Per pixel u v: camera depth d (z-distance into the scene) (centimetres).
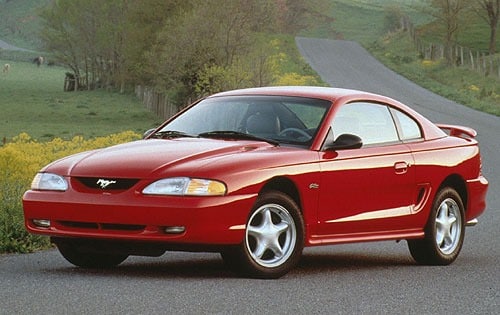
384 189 1208
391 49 13825
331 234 1151
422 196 1266
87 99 10825
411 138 1280
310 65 11275
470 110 7138
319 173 1125
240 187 1043
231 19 6519
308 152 1130
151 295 937
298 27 18875
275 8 6750
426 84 9650
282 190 1120
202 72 6494
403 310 911
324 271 1174
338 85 9231
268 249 1088
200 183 1028
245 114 1193
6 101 10381
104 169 1059
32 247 1373
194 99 6638
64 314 835
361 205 1181
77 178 1066
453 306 943
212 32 6519
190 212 1015
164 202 1020
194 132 1188
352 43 14525
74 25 12875
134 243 1045
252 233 1070
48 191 1073
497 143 4431
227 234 1034
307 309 896
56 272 1108
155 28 9400
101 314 839
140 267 1175
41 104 9912
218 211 1026
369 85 9419
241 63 6347
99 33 12350
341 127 1184
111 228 1042
